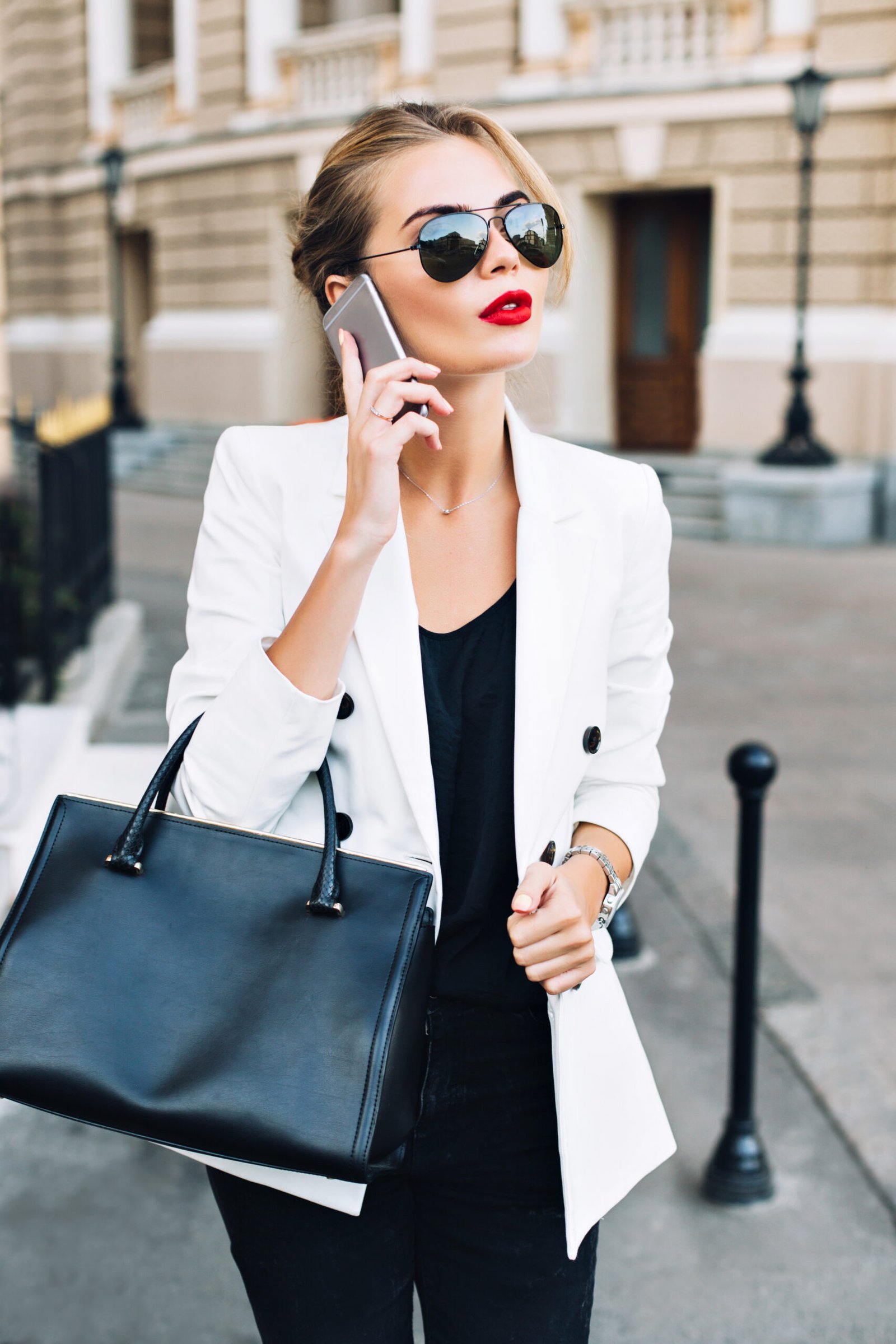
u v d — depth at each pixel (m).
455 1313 1.43
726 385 13.82
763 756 2.81
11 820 3.55
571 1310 1.43
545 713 1.37
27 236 22.80
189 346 18.98
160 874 1.28
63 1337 2.39
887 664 7.81
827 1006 3.67
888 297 13.14
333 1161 1.19
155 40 21.81
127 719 6.34
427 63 15.95
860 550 12.34
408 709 1.35
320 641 1.28
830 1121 3.15
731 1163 2.85
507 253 1.32
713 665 7.78
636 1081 1.47
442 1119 1.40
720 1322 2.48
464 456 1.43
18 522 5.99
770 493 12.44
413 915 1.25
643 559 1.51
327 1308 1.38
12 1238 2.67
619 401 15.80
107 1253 2.63
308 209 1.43
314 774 1.41
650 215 15.27
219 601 1.42
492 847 1.38
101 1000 1.24
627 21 14.27
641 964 3.96
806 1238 2.74
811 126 11.95
